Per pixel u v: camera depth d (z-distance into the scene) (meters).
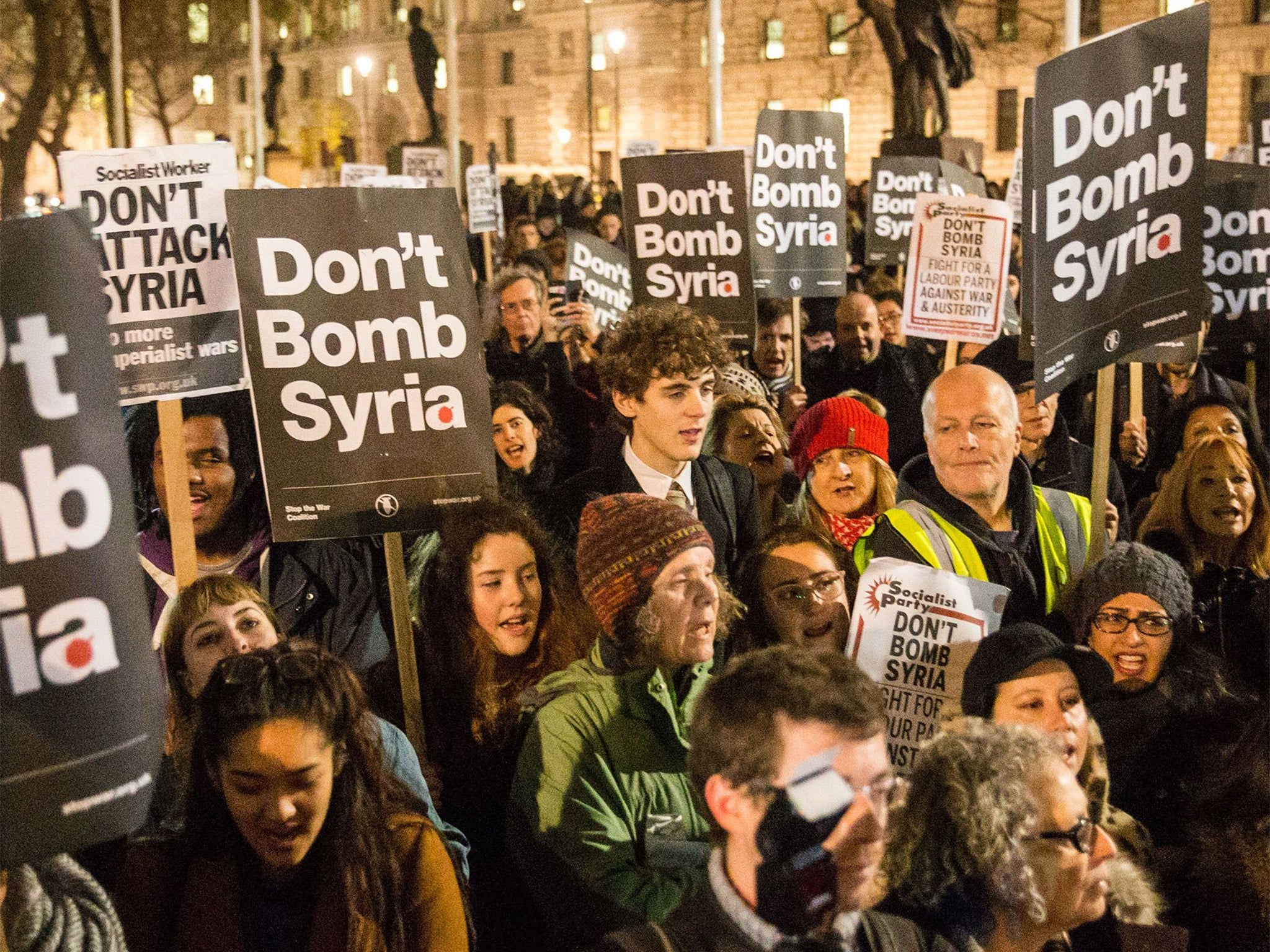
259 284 3.74
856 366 7.80
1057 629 3.72
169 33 42.91
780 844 1.79
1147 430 6.33
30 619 1.99
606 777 3.03
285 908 2.58
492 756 3.57
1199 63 3.81
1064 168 3.64
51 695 2.00
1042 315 3.65
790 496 5.53
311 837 2.53
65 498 2.02
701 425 4.44
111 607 2.05
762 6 49.38
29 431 2.00
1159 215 3.83
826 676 1.93
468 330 3.90
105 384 2.07
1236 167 6.52
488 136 64.38
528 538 3.68
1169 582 3.48
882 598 3.43
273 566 4.46
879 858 1.93
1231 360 6.57
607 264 8.41
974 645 3.37
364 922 2.54
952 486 3.97
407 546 4.67
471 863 3.53
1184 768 3.32
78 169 3.98
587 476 4.60
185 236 4.09
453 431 3.88
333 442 3.79
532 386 7.29
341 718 2.55
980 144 20.02
